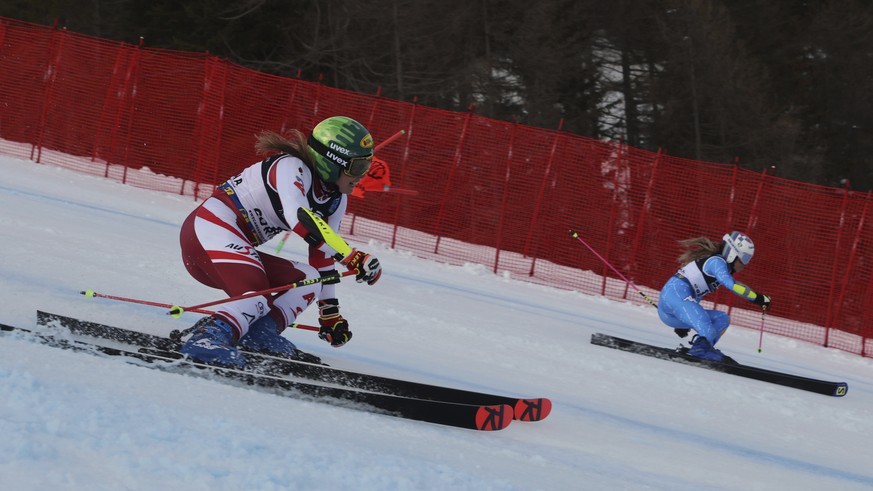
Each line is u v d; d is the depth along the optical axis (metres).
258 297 7.37
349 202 25.81
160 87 27.05
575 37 46.75
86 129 27.55
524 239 25.33
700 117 48.97
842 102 51.28
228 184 7.67
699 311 15.26
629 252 25.36
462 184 25.42
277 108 26.19
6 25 27.75
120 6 47.12
